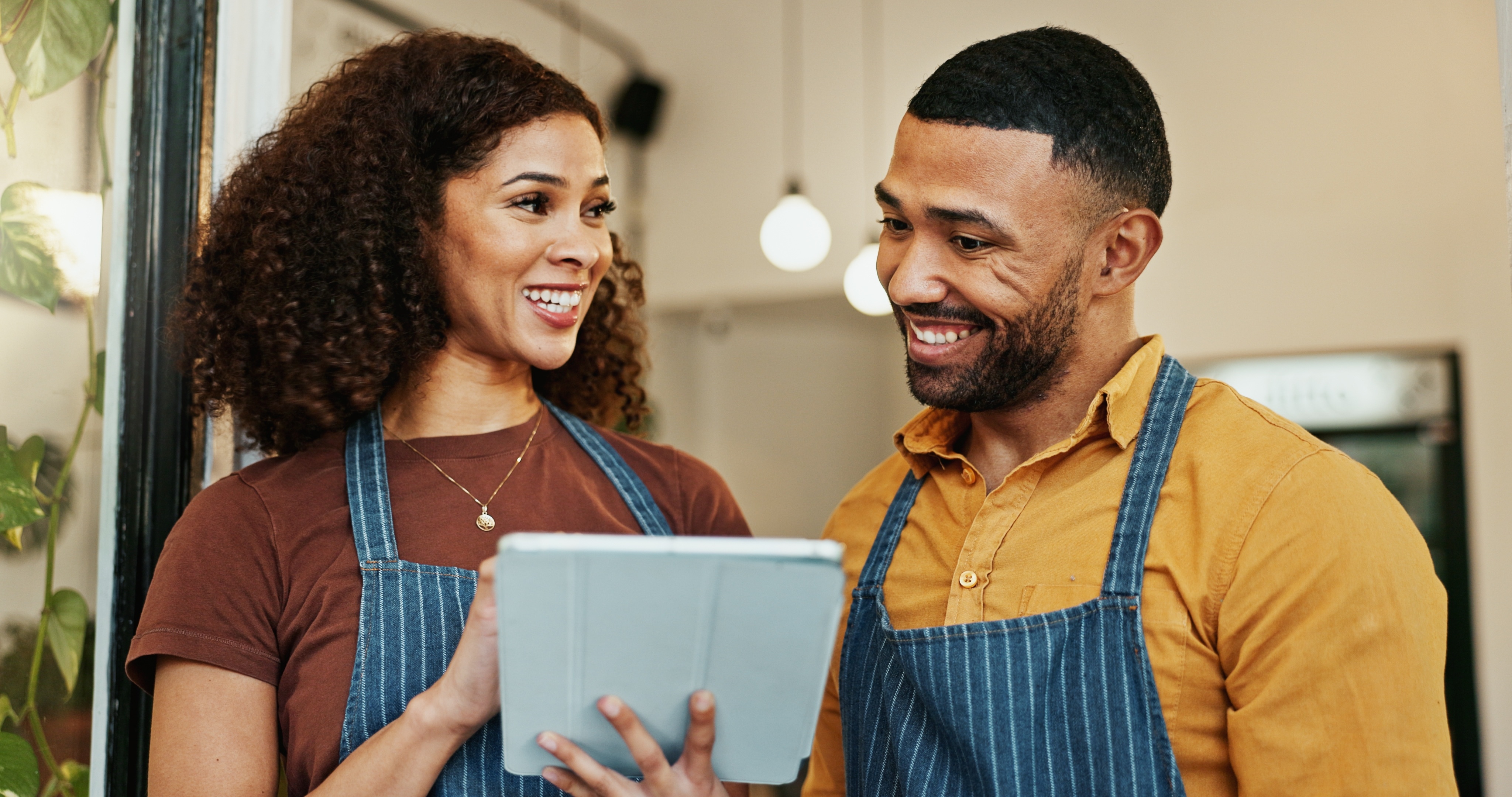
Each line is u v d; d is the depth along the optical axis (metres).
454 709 0.95
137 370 1.34
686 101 4.89
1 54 1.27
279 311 1.17
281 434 1.26
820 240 3.97
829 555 0.74
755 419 5.51
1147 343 1.13
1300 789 0.92
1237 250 3.73
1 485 1.25
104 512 1.33
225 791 1.01
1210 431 1.05
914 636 1.06
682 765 0.87
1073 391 1.10
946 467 1.19
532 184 1.13
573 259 1.15
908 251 1.07
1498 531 3.32
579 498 1.22
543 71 1.20
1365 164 3.58
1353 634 0.91
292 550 1.10
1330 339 3.59
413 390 1.22
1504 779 3.24
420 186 1.16
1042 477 1.10
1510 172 1.01
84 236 1.32
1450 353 3.42
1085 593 1.02
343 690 1.06
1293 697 0.92
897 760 1.09
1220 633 0.97
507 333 1.16
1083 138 1.01
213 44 1.40
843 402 5.39
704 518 1.32
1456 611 3.35
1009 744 1.01
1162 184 1.10
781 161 4.68
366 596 1.08
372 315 1.17
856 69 4.53
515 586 0.74
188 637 1.04
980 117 1.01
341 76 1.28
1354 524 0.94
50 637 1.29
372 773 0.96
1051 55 1.04
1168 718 0.98
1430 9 3.50
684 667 0.81
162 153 1.37
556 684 0.82
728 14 4.80
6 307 1.26
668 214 4.93
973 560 1.09
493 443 1.22
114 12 1.35
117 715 1.30
